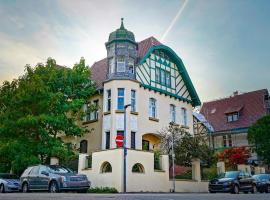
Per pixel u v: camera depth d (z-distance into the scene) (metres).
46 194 14.30
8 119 23.09
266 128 33.25
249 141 35.03
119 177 19.58
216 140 45.56
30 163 22.03
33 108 23.89
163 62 32.00
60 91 25.89
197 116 46.28
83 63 27.48
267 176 25.95
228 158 35.41
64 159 24.08
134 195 14.25
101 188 19.92
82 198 11.16
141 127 28.14
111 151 20.53
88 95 28.72
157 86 30.72
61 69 26.72
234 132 43.66
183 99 33.34
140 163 20.83
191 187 23.50
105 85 28.19
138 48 31.78
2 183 20.42
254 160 38.50
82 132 26.27
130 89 27.50
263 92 45.88
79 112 26.94
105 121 27.48
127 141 26.34
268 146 32.75
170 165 25.22
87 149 29.47
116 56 28.38
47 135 23.72
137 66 29.27
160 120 30.28
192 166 24.69
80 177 17.20
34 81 23.28
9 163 24.59
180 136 26.31
